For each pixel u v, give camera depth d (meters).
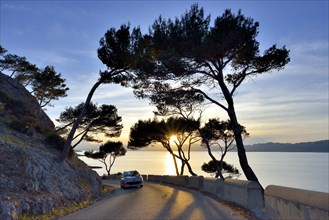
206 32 18.81
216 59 19.08
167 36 19.38
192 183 26.00
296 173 184.88
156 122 37.50
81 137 37.47
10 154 13.72
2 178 11.80
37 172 13.83
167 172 152.50
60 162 19.02
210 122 35.00
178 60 18.34
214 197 17.08
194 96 23.36
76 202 15.14
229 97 19.83
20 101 29.52
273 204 8.30
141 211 12.19
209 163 42.72
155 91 22.28
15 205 9.77
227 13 18.75
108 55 23.52
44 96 42.78
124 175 30.66
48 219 10.55
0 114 22.89
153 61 20.09
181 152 37.69
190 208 12.73
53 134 23.00
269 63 19.22
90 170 24.47
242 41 18.27
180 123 35.44
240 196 12.76
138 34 23.78
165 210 12.31
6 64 40.06
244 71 20.09
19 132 20.53
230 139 33.91
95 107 37.16
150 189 25.66
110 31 23.70
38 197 11.62
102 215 11.44
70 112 37.16
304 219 6.52
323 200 5.86
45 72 40.47
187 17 19.42
